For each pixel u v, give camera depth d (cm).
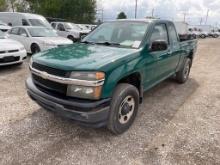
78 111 281
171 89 582
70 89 286
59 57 322
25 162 272
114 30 433
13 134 332
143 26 412
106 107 294
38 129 349
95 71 278
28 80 362
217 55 1331
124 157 288
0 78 624
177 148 310
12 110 413
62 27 1755
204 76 748
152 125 374
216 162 283
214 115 424
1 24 1547
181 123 386
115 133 334
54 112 309
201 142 327
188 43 598
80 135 336
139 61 351
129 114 351
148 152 300
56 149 300
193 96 531
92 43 421
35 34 1025
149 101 488
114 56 321
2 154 285
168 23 480
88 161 279
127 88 323
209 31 4500
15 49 723
